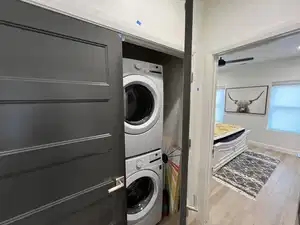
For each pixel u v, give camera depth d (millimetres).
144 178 1707
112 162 1105
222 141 3344
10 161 717
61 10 854
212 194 2451
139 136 1501
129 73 1365
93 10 968
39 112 785
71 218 947
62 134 866
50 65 807
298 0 1003
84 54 922
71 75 880
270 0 1135
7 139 708
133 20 1157
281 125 4379
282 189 2578
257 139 4820
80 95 915
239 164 3471
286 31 1066
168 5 1368
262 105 4660
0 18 664
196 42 1605
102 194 1065
